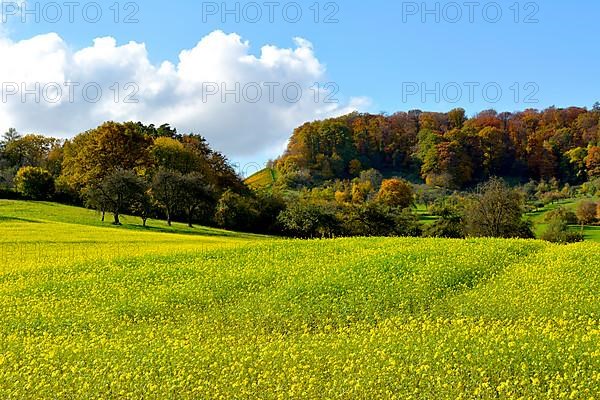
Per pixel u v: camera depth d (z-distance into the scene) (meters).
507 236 67.25
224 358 14.38
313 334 18.66
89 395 12.07
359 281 23.69
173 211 83.94
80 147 94.06
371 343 15.43
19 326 19.39
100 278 26.95
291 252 31.78
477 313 19.77
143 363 14.02
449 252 29.16
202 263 29.56
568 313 19.17
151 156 90.88
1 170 109.50
